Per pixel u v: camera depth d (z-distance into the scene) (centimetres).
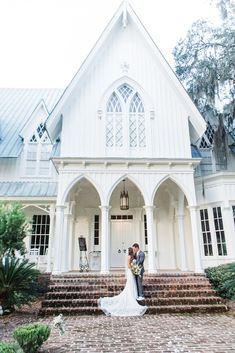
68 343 514
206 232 1320
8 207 1060
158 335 570
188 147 1291
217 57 1445
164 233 1507
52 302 839
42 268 1382
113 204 1542
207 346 491
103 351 468
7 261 828
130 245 1488
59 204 1134
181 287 950
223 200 1262
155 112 1335
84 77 1344
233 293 917
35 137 1653
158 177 1211
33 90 2192
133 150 1278
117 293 897
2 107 1955
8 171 1552
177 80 1348
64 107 1284
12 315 805
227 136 1550
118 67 1391
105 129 1284
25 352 428
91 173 1191
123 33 1452
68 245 1394
